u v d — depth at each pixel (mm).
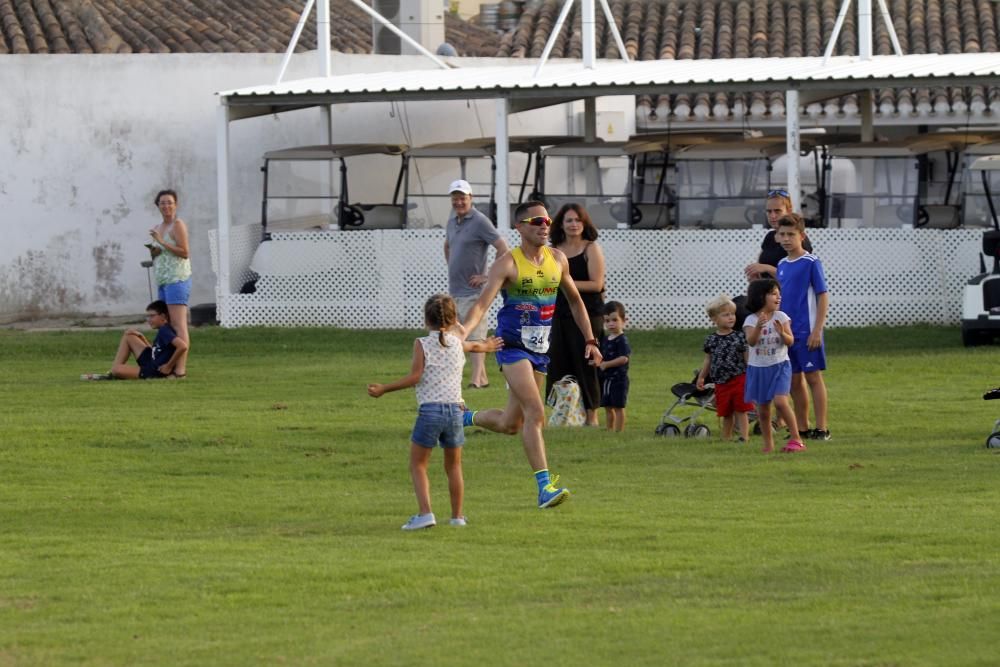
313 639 27016
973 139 97750
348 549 34438
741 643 26078
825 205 97375
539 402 38812
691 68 96000
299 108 97875
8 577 32031
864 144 96625
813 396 49969
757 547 33688
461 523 36875
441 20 119938
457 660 25484
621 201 96875
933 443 48844
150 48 107438
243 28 114188
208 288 104500
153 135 103562
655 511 38219
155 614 28906
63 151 102625
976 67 88688
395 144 106250
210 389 64938
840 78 86625
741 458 46375
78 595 30312
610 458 46688
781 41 130375
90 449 49312
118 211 103312
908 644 25797
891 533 34781
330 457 47750
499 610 28844
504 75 95562
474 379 63750
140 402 60781
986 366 71125
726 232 90750
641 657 25422
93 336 88750
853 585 30094
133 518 38625
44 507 40031
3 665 25766
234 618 28516
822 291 49406
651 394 63000
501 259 39062
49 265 102688
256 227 97125
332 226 99000
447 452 36906
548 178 105375
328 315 92375
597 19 132125
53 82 102438
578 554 33375
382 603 29500
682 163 96000
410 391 64438
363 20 126125
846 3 95000
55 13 108250
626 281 91312
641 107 121625
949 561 32000
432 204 103062
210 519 38406
